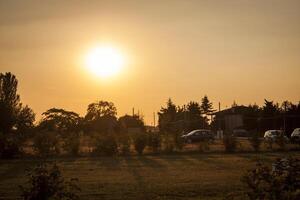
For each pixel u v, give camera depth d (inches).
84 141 2154.3
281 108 3319.4
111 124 3686.0
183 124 3550.7
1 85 3102.9
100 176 1073.5
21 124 3056.1
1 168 1310.3
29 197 546.0
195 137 2564.0
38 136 1758.1
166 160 1507.1
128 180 992.2
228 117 3730.3
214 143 2485.2
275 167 513.0
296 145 2110.0
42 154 1733.5
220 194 793.6
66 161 1517.0
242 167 1229.7
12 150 1680.6
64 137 1985.7
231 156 1630.2
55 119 3459.6
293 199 468.1
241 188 842.2
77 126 3516.2
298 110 3129.9
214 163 1362.0
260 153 1754.4
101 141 1791.3
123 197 781.9
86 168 1267.2
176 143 1900.8
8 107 2952.8
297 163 505.0
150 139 1872.5
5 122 2893.7
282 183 481.7
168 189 853.8
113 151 1758.1
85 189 866.8
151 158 1606.8
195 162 1408.7
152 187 882.1
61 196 555.5
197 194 799.1
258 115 3612.2
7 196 799.1
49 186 548.4
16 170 1250.0
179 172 1133.7
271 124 3307.1
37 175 552.7
